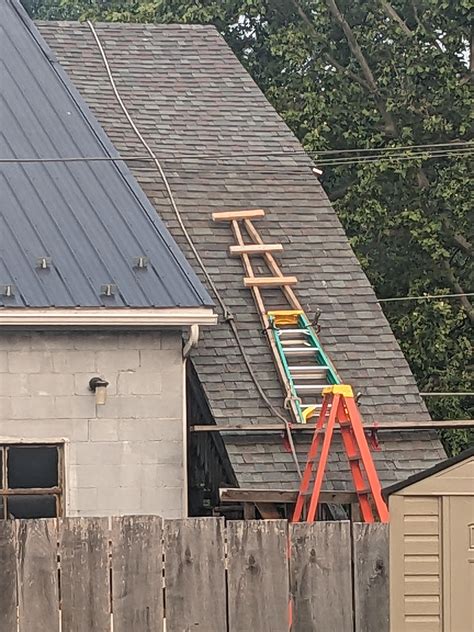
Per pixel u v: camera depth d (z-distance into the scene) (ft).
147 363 44.42
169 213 54.08
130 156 56.49
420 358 80.69
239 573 28.32
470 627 27.14
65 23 65.36
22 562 27.71
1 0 55.88
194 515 49.49
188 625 28.12
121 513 43.73
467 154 81.20
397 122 84.12
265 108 61.72
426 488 27.32
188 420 50.26
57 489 43.45
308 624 28.37
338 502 41.47
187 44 65.46
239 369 48.52
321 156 82.33
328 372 48.60
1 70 52.39
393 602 27.32
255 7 83.97
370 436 47.47
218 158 57.77
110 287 43.50
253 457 45.55
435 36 83.35
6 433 42.93
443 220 82.48
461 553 27.22
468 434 79.51
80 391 43.65
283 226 55.06
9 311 42.04
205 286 51.24
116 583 27.96
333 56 86.02
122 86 61.46
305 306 51.83
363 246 83.61
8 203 46.24
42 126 50.11
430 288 82.89
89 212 46.78
